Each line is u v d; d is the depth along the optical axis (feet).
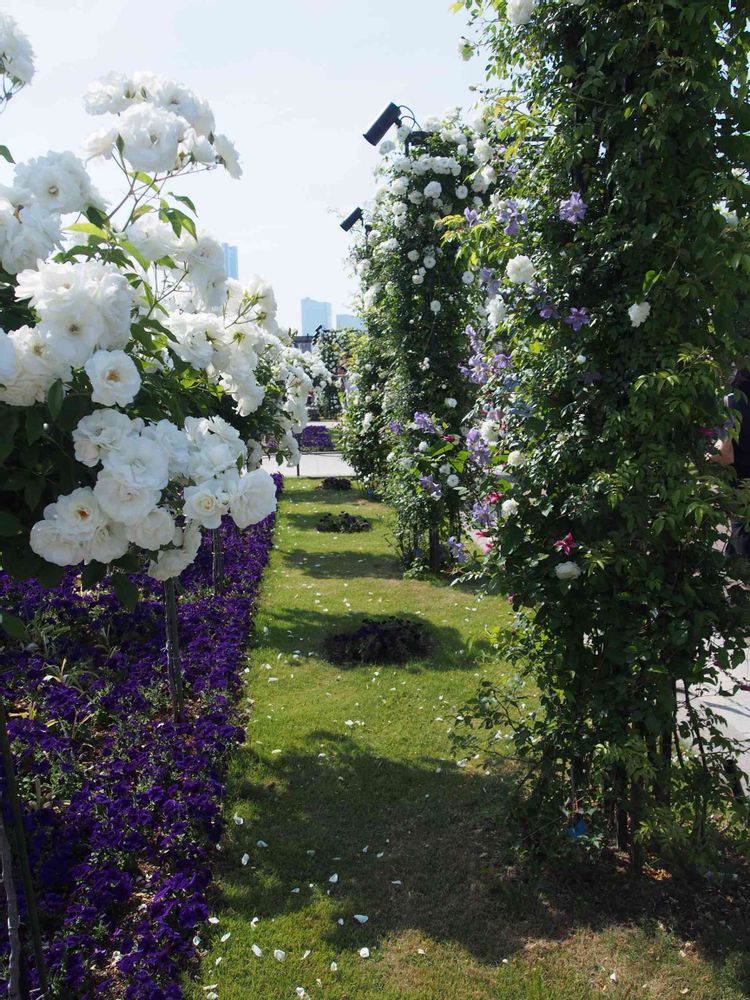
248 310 8.43
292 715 13.05
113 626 15.61
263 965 7.50
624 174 7.59
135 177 6.24
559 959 7.50
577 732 8.53
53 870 8.13
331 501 37.70
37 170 5.78
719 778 8.23
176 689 12.18
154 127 5.87
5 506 5.42
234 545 23.94
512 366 9.87
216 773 10.44
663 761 8.20
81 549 5.06
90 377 4.83
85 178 5.93
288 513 34.22
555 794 8.77
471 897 8.46
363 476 37.40
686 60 7.04
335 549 26.68
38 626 14.82
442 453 21.13
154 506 5.12
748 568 7.89
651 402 7.73
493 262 10.04
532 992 7.11
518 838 8.90
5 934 7.27
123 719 11.92
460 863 9.04
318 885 8.73
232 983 7.28
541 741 8.93
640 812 8.27
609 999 7.00
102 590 16.61
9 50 6.13
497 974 7.36
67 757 10.11
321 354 74.49
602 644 8.45
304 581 22.30
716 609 7.96
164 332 6.34
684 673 7.99
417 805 10.31
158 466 5.01
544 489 8.52
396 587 21.48
